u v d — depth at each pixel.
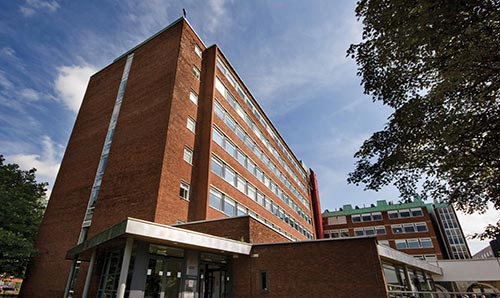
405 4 7.17
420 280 18.48
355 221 56.38
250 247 13.17
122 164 19.78
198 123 22.28
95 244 10.62
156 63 23.27
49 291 18.56
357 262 10.98
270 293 11.97
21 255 19.44
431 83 9.23
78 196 21.61
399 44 7.71
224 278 13.12
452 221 53.94
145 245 10.07
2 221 21.30
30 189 25.19
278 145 40.84
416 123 9.09
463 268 22.20
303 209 46.28
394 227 52.84
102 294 10.95
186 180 19.14
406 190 10.26
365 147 10.58
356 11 9.05
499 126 7.09
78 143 25.09
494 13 6.17
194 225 16.66
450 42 7.20
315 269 11.58
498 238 8.28
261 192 30.06
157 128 19.36
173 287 10.75
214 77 24.53
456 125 7.59
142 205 16.73
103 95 26.20
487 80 7.21
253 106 33.41
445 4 6.16
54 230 21.41
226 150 24.28
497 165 7.93
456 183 9.29
